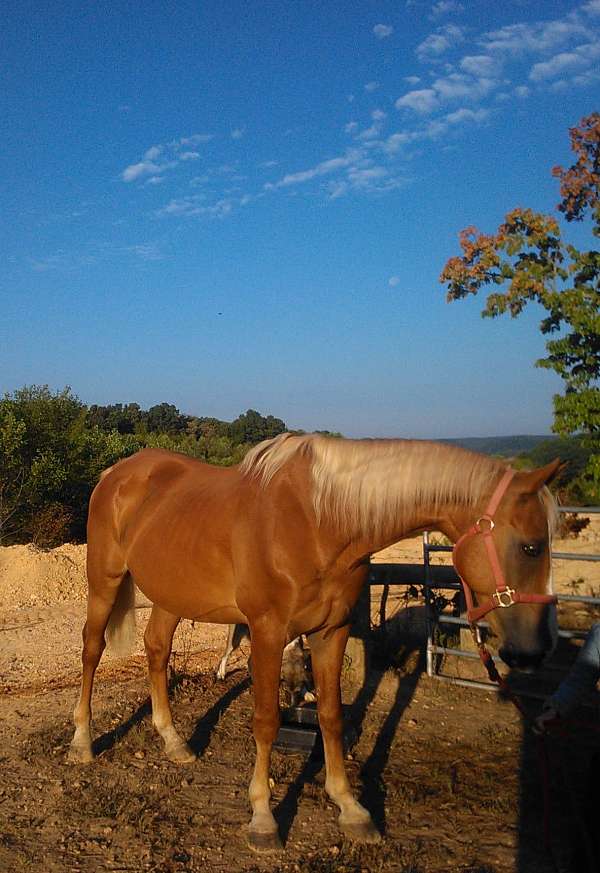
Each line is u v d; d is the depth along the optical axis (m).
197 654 6.71
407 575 6.12
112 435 18.28
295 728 4.34
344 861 3.26
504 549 3.01
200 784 4.07
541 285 13.20
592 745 4.48
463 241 14.01
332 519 3.32
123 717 5.07
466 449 3.33
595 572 9.43
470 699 5.35
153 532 4.11
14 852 3.42
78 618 8.93
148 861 3.33
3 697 5.79
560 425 12.20
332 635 3.58
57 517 14.51
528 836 3.46
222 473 4.12
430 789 3.96
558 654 6.32
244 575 3.48
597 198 13.91
